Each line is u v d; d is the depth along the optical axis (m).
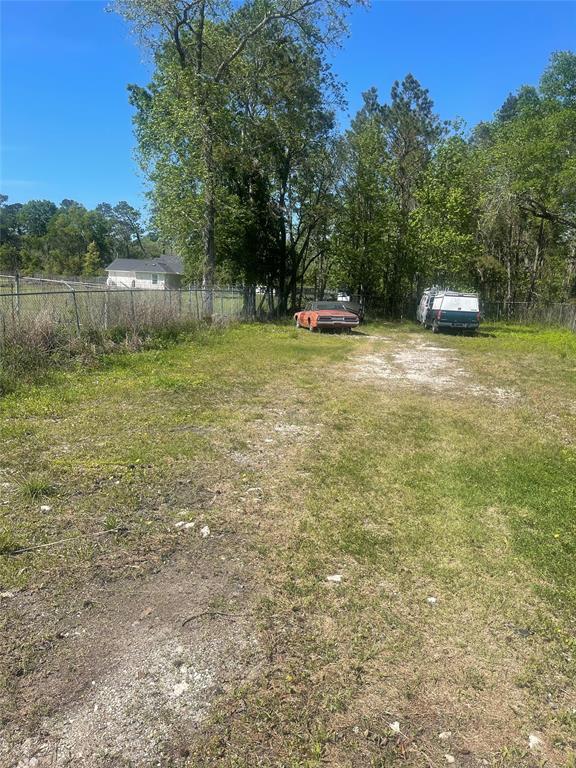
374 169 28.50
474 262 32.62
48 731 2.26
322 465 5.54
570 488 5.02
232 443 6.21
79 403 7.78
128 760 2.14
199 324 17.33
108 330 12.80
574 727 2.37
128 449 5.80
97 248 91.62
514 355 15.35
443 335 21.52
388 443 6.38
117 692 2.49
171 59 22.81
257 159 24.89
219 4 20.94
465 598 3.29
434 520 4.30
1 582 3.32
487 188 28.25
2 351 9.17
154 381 9.38
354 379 10.79
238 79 22.89
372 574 3.53
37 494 4.57
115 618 3.02
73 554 3.67
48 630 2.90
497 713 2.44
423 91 32.09
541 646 2.88
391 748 2.24
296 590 3.33
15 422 6.68
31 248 86.94
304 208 27.69
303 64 24.31
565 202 26.84
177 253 25.61
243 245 25.48
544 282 35.12
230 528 4.13
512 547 3.89
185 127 20.31
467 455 5.98
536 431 7.11
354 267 29.62
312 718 2.38
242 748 2.21
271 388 9.50
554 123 25.61
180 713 2.38
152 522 4.17
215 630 2.95
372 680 2.62
